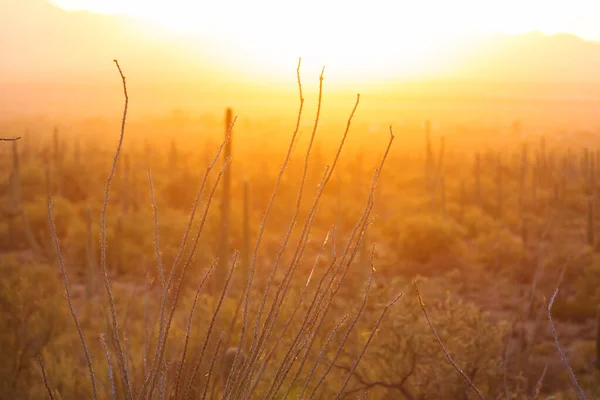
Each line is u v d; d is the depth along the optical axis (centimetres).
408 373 820
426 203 8000
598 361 1603
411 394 811
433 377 802
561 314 3091
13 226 4741
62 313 1160
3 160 10475
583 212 7919
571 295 3528
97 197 6800
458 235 5028
